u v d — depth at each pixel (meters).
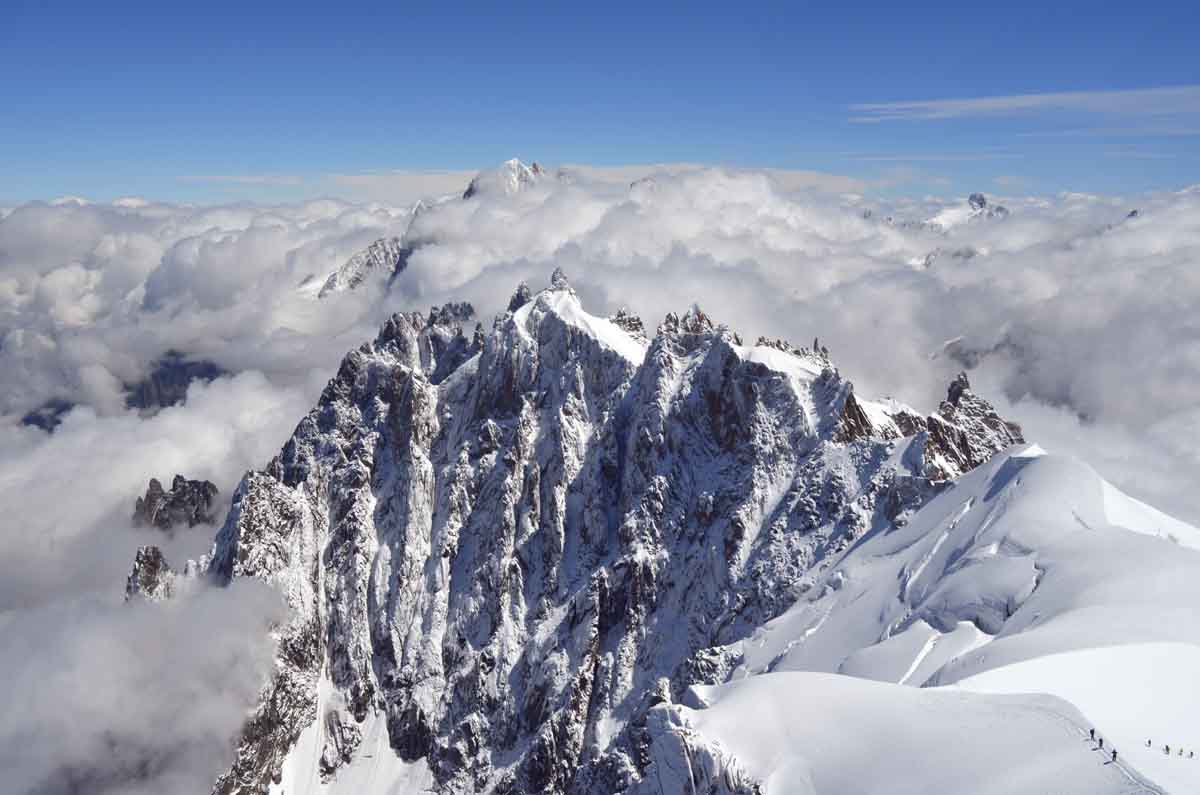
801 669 170.38
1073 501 159.62
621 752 162.38
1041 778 84.44
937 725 97.00
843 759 97.81
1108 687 103.19
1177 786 79.50
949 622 152.50
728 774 102.00
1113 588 131.25
